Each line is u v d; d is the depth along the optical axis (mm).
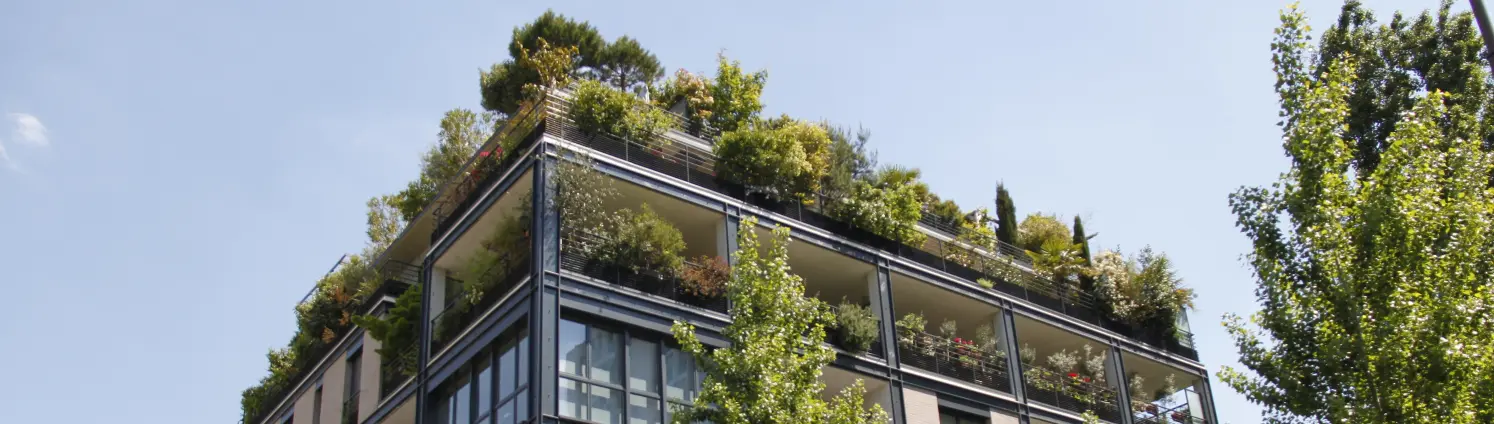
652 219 26141
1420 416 17031
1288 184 18938
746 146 29438
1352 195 18484
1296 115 19266
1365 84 29531
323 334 35719
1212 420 35812
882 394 28297
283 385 36844
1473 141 19266
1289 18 19828
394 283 32625
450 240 29234
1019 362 31500
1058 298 34188
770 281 21750
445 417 26844
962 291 31797
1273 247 18812
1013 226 38656
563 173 25891
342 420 31344
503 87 45219
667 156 28344
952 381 29609
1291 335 18406
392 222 43000
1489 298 17703
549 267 24766
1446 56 29922
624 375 24609
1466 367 17016
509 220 26719
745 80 35438
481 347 25859
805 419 20172
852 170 34188
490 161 29234
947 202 37000
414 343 30000
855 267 30172
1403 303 17453
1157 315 36000
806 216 29547
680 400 25188
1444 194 19000
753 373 20484
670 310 25859
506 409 24375
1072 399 32219
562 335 24234
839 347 27891
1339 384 17859
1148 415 33906
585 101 28281
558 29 50781
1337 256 18109
